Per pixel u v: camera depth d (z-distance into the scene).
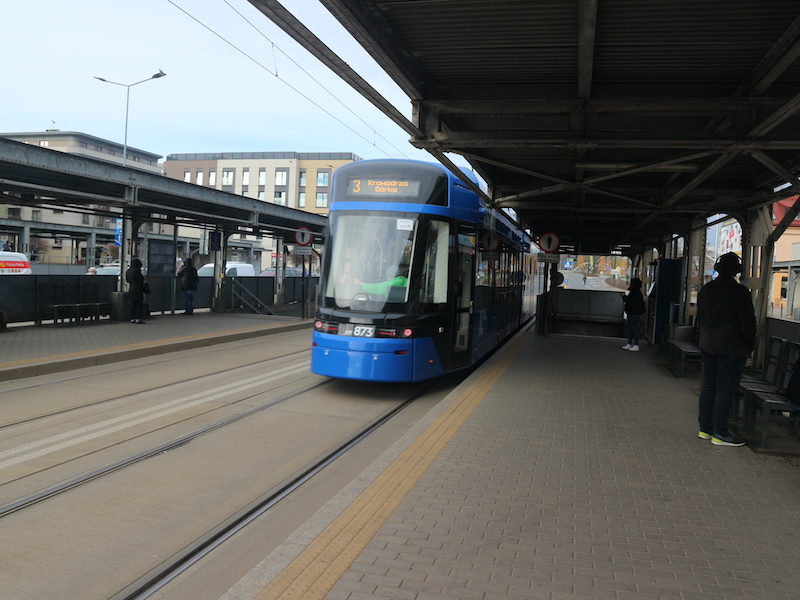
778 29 5.89
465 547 3.80
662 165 8.78
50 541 4.28
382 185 9.82
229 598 3.15
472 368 12.95
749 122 7.42
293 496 5.30
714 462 5.68
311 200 100.62
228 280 24.38
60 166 13.72
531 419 7.14
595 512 4.43
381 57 6.33
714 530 4.16
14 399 8.52
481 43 6.57
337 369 9.34
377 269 9.54
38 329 15.37
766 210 11.48
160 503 5.02
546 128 9.71
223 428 7.39
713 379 6.41
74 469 5.75
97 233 39.38
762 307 11.41
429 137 8.02
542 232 21.94
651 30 5.99
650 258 26.08
